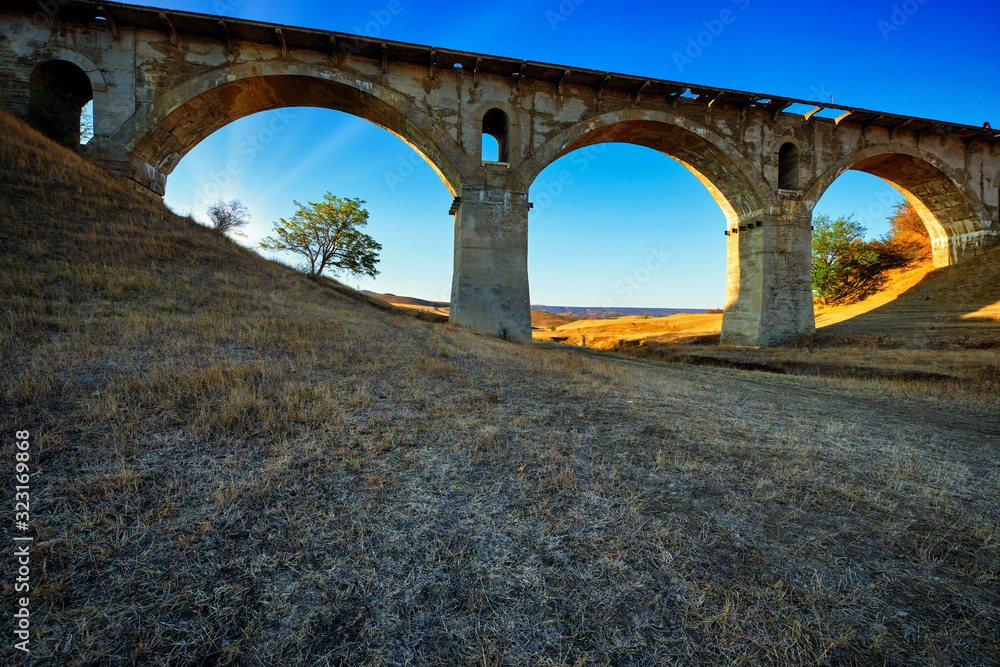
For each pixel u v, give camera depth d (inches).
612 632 98.1
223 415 192.1
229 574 107.1
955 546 139.8
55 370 224.2
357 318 558.6
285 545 118.5
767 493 168.2
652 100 1016.9
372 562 115.0
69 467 145.3
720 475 182.4
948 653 97.3
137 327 312.8
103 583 101.3
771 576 119.1
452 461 177.3
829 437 263.4
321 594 103.3
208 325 356.2
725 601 107.8
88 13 784.3
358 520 132.2
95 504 128.1
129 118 802.8
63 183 617.3
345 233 1533.0
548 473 171.9
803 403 398.9
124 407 191.0
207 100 856.9
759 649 95.1
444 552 121.3
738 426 266.5
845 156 1122.0
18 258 410.0
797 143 1090.7
